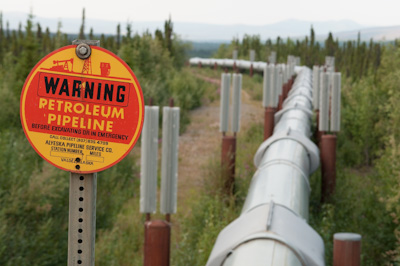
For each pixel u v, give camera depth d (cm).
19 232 688
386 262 704
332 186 1003
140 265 784
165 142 642
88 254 188
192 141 1667
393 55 1382
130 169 1238
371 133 1392
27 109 190
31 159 938
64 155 191
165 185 648
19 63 1488
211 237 783
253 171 1152
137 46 2370
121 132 191
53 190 775
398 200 769
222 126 1043
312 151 823
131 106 191
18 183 743
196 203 983
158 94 1998
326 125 1030
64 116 191
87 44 189
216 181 1025
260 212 470
